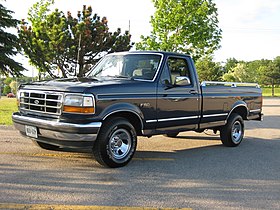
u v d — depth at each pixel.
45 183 4.93
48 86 5.71
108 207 4.11
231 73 77.88
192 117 7.17
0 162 6.02
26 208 3.98
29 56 19.70
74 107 5.36
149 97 6.22
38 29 19.06
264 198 4.65
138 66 6.85
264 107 26.14
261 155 7.53
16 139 8.27
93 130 5.39
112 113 5.62
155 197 4.52
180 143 8.82
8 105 22.12
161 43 22.77
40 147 7.14
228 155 7.44
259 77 74.69
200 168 6.17
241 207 4.28
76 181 5.09
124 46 20.09
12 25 21.58
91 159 6.45
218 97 7.81
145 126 6.25
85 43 18.50
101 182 5.09
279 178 5.66
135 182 5.15
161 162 6.52
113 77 6.66
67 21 18.92
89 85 5.53
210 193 4.78
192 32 22.06
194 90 7.18
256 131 11.84
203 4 22.05
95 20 19.83
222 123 8.06
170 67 6.85
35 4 22.69
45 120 5.55
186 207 4.20
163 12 22.33
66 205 4.12
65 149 7.19
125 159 5.99
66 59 19.05
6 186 4.73
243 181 5.42
